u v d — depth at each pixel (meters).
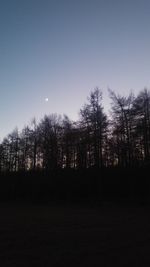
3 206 37.66
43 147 53.97
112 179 41.06
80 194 43.25
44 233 15.75
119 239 13.84
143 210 28.92
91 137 41.22
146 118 39.78
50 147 52.19
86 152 44.84
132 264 9.74
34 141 57.00
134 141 40.19
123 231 16.20
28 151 58.00
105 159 44.03
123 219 21.95
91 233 15.65
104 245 12.56
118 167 43.00
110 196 39.91
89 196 42.16
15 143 59.31
